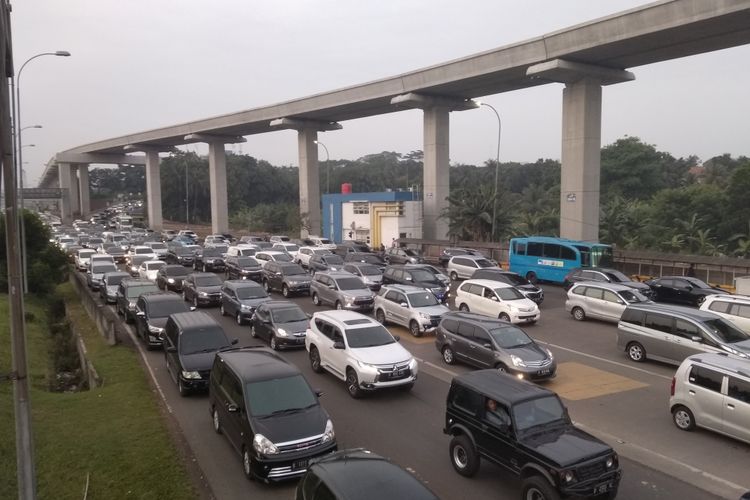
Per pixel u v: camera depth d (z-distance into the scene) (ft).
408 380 48.29
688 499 31.19
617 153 278.05
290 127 226.17
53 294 109.91
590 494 27.84
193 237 215.92
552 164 388.57
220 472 34.63
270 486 32.78
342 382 52.60
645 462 35.83
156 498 30.96
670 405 41.91
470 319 56.54
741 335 53.01
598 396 48.26
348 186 219.82
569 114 134.51
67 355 72.28
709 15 98.63
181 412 45.24
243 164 428.56
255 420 33.53
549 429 30.86
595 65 129.59
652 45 116.16
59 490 32.17
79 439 38.52
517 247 118.01
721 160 351.67
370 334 51.34
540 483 28.32
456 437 34.50
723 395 38.17
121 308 83.87
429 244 164.55
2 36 24.20
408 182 437.58
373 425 42.04
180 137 280.31
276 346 62.54
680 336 54.29
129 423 41.39
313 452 32.68
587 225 133.39
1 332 72.54
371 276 100.99
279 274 102.47
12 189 24.79
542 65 126.11
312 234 228.84
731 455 36.70
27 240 111.14
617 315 74.64
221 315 84.33
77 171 440.86
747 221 172.04
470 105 178.60
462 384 34.42
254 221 320.29
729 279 98.37
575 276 98.22
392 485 24.18
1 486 33.94
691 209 191.11
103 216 410.93
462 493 31.65
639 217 188.24
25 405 24.99
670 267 106.32
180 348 50.49
